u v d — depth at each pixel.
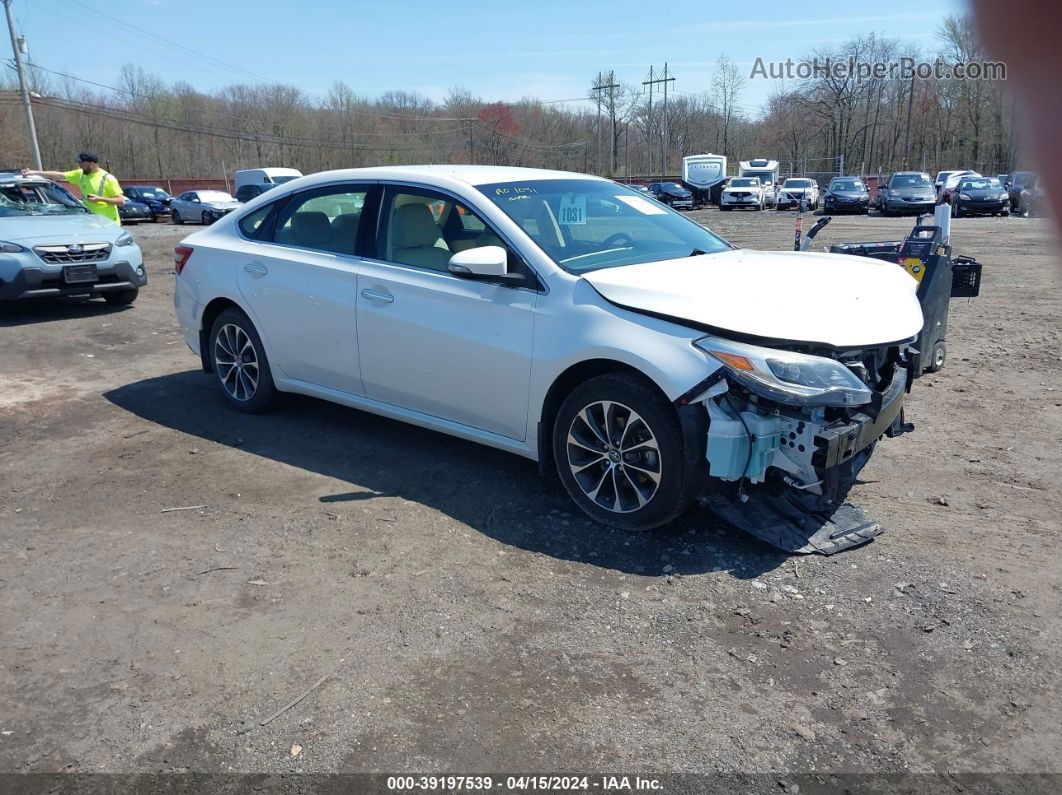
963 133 42.91
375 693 2.78
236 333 5.67
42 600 3.37
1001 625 3.14
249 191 33.06
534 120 88.19
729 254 4.63
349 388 5.02
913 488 4.45
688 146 86.50
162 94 68.44
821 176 55.81
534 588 3.44
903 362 4.15
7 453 5.04
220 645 3.05
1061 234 0.93
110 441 5.23
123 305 9.98
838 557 3.67
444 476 4.61
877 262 4.51
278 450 5.05
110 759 2.48
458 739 2.56
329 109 77.31
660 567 3.61
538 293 4.05
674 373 3.52
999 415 5.66
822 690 2.79
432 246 4.55
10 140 56.22
